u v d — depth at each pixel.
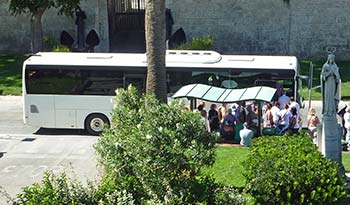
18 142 27.83
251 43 44.75
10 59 45.09
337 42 44.09
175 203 13.83
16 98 37.69
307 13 43.97
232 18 44.66
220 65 29.03
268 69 28.62
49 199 14.14
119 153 15.09
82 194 14.51
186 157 14.57
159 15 24.61
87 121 29.94
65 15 43.06
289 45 44.44
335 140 20.45
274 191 17.23
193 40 43.09
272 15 44.25
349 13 43.69
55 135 29.64
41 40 40.78
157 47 24.72
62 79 29.75
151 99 17.17
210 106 28.36
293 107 27.44
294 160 17.91
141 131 14.88
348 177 20.22
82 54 30.28
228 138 27.27
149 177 14.44
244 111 27.75
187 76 29.28
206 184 14.84
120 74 29.55
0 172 23.62
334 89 20.39
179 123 15.04
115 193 14.14
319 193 17.14
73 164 24.45
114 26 46.78
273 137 21.02
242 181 20.45
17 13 42.53
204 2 44.66
